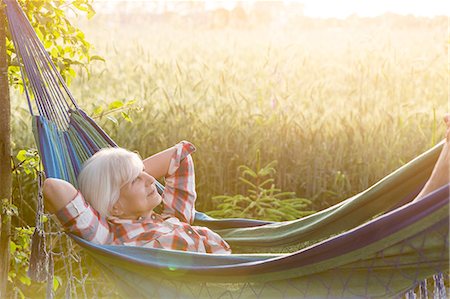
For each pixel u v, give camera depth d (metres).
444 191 2.68
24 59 3.82
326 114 7.83
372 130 7.45
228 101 8.16
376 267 2.86
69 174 3.60
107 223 3.43
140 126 7.26
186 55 10.55
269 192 7.13
